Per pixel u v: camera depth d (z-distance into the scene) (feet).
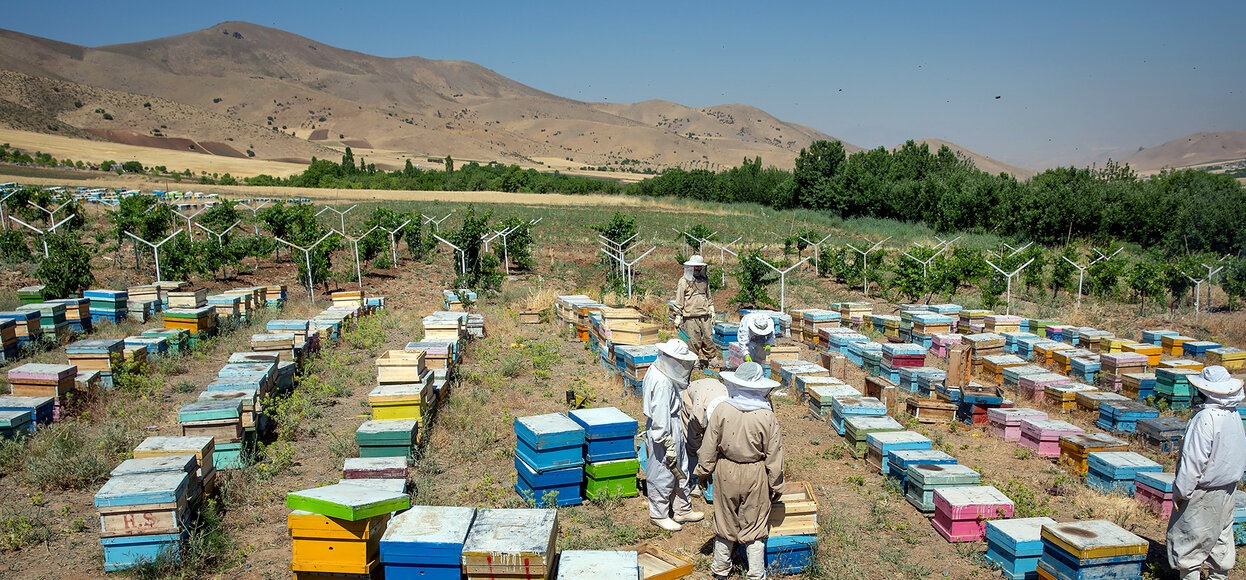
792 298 92.94
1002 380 50.06
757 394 23.08
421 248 120.67
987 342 53.98
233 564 25.25
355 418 41.57
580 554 20.97
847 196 217.36
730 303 88.17
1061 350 53.52
